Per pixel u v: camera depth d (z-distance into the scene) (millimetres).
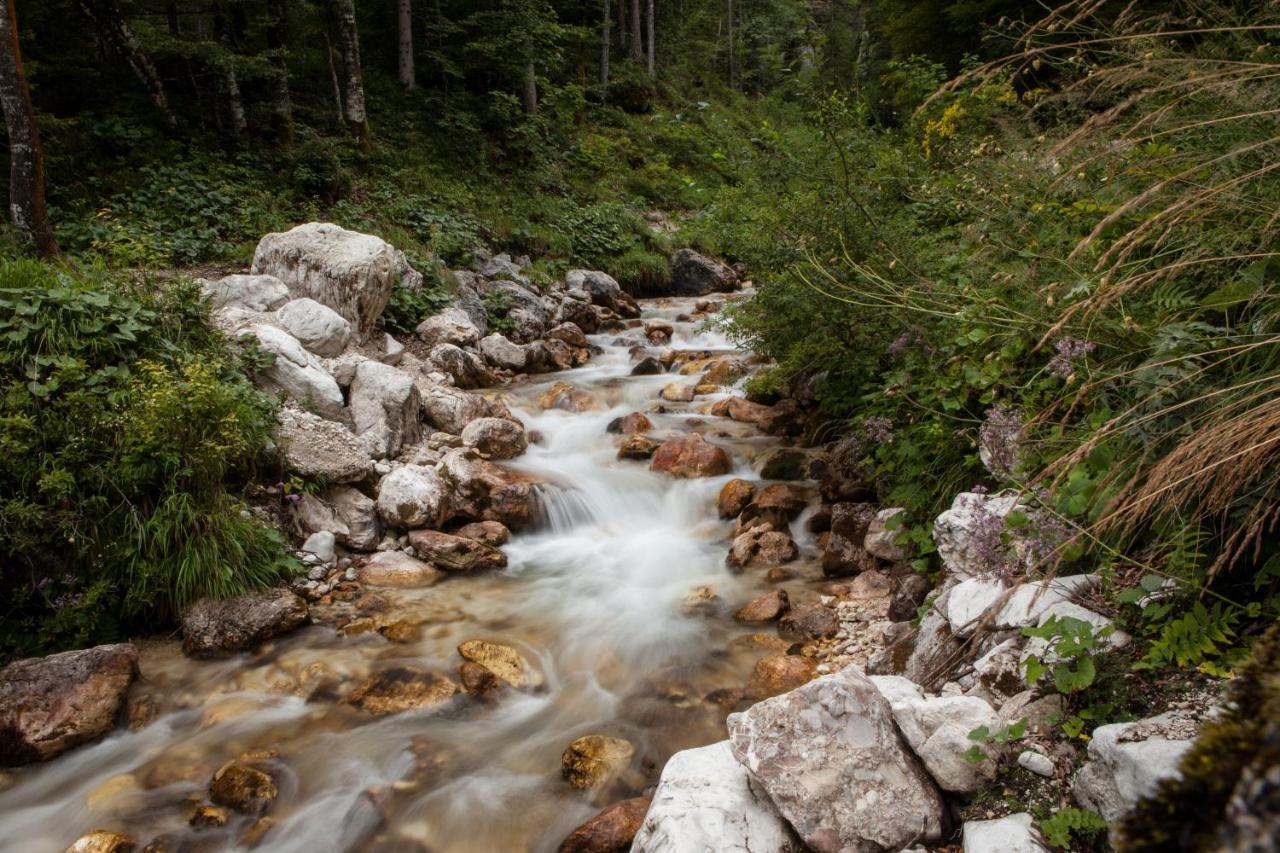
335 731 3848
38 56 12219
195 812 3312
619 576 5527
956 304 4402
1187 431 2559
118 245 6867
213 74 13719
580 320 12789
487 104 18734
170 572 4727
